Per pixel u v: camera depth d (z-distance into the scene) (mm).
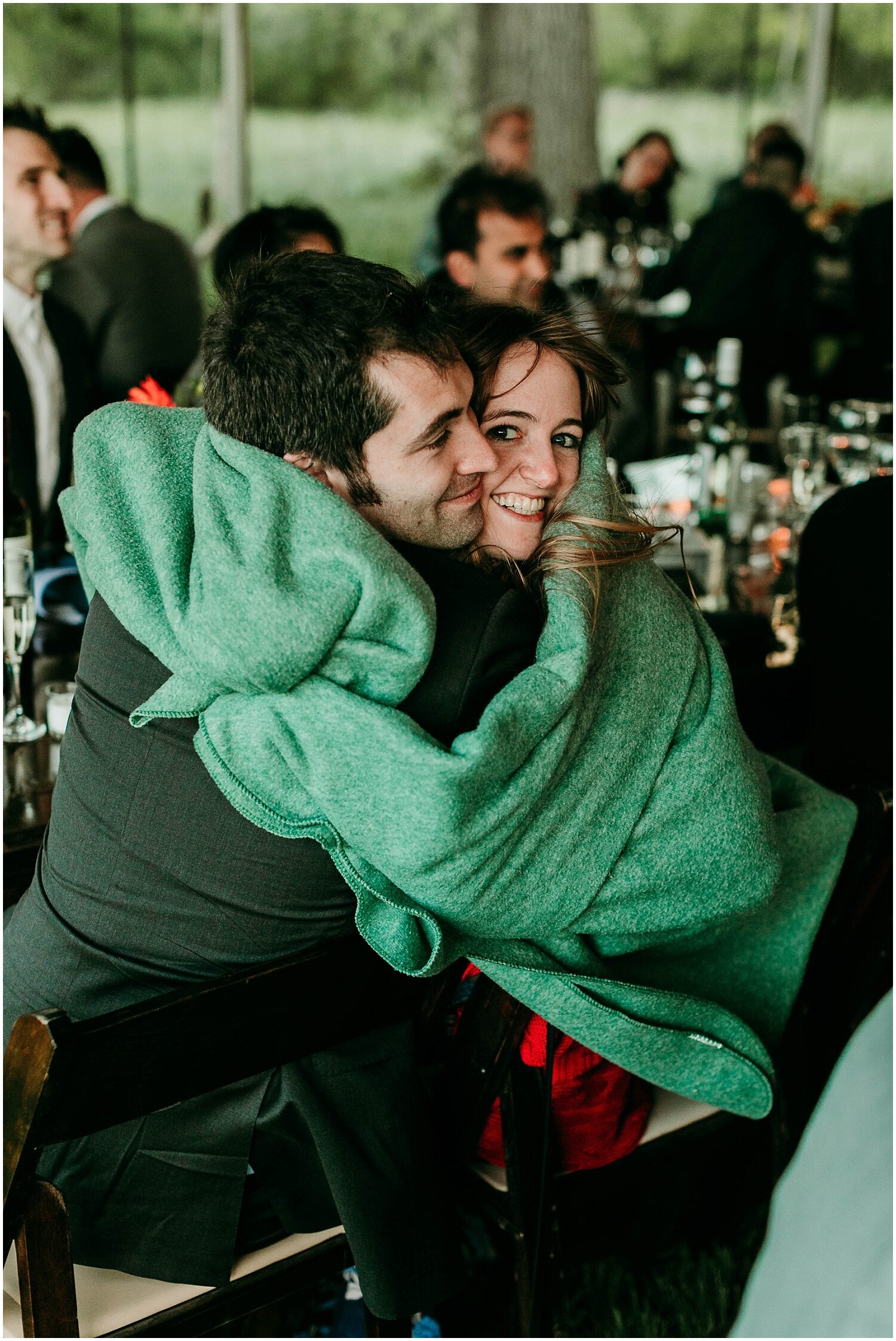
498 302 1223
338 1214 1213
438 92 11047
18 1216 1033
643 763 1159
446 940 1084
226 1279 1197
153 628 1045
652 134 5633
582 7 8367
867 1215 579
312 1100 1146
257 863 1073
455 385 1031
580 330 1219
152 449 1115
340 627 981
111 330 3164
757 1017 1419
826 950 1460
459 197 2854
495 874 1061
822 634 1734
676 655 1195
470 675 1034
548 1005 1188
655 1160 1402
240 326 1022
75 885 1148
